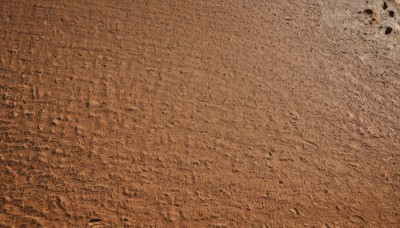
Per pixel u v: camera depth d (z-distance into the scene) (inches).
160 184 76.9
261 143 87.4
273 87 99.9
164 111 89.7
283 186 80.8
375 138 93.5
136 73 96.3
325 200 80.3
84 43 100.3
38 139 79.8
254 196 78.3
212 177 79.7
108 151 80.4
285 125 92.0
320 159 86.9
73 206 71.4
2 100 84.7
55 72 92.5
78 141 81.0
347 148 90.2
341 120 95.7
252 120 91.6
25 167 75.2
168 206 74.1
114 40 102.7
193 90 95.4
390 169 88.3
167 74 97.7
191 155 82.7
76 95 89.0
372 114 98.7
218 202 76.2
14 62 92.4
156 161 80.4
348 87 104.0
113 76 94.4
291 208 77.9
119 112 87.7
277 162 84.6
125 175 77.1
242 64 104.2
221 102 94.1
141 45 103.1
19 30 99.3
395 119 99.0
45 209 70.4
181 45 105.7
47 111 84.9
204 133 87.1
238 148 85.7
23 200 70.9
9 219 68.2
